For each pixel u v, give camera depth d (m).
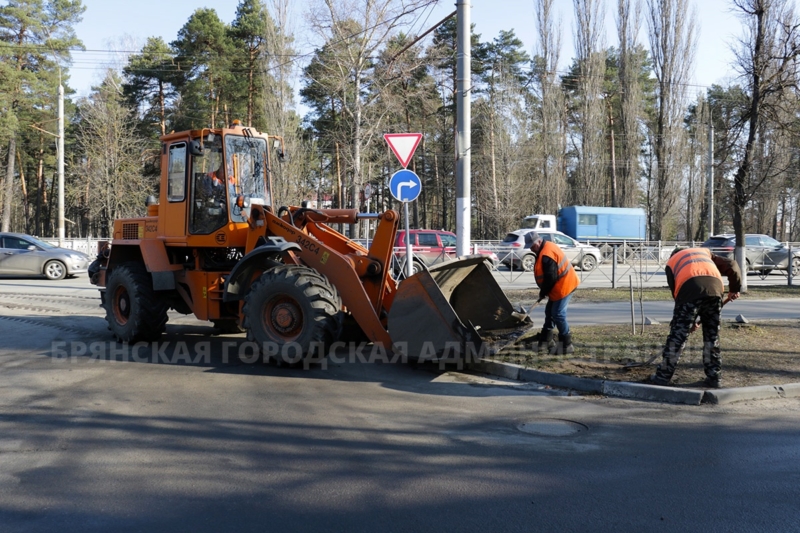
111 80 41.72
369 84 26.78
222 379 7.86
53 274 21.48
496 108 44.00
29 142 49.84
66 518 4.05
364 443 5.51
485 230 48.19
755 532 3.88
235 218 9.49
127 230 10.88
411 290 7.86
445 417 6.32
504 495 4.43
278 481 4.66
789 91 13.84
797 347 9.01
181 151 9.85
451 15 12.33
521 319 9.24
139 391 7.23
